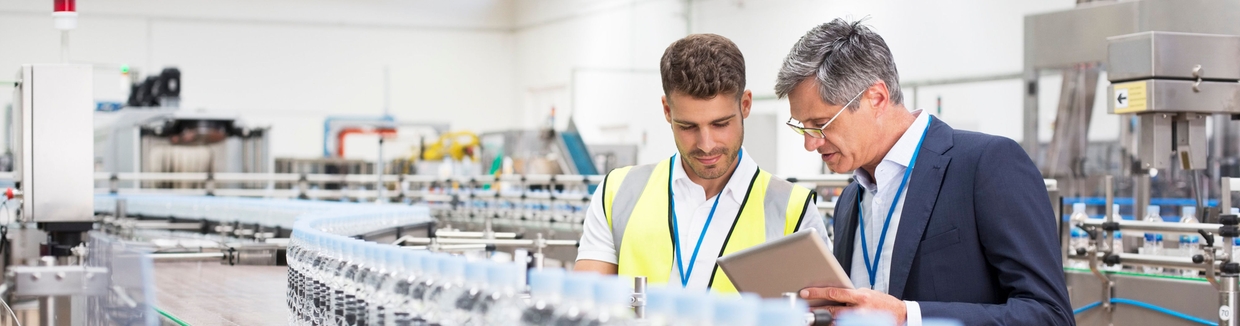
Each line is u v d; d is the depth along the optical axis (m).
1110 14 4.10
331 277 1.71
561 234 5.04
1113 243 3.19
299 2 14.58
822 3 9.80
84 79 3.54
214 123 8.14
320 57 14.70
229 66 14.27
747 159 1.97
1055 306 1.58
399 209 3.30
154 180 7.99
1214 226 2.71
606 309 1.12
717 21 11.30
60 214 3.53
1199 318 2.94
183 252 3.04
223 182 8.20
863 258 1.88
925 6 8.92
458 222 5.96
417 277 1.41
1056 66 4.36
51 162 3.51
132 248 2.08
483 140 9.52
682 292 1.07
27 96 3.49
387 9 14.98
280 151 14.50
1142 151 3.29
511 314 1.21
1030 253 1.62
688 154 1.84
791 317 1.00
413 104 15.12
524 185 6.19
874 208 1.84
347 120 11.97
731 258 1.55
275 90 14.48
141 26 13.84
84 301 2.07
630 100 12.66
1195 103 3.18
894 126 1.79
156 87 9.20
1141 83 3.18
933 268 1.72
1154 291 3.07
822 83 1.73
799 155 9.80
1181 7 3.83
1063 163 4.61
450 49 15.31
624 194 2.02
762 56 10.57
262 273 3.02
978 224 1.68
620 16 12.88
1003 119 8.21
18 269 2.01
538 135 7.78
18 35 13.33
